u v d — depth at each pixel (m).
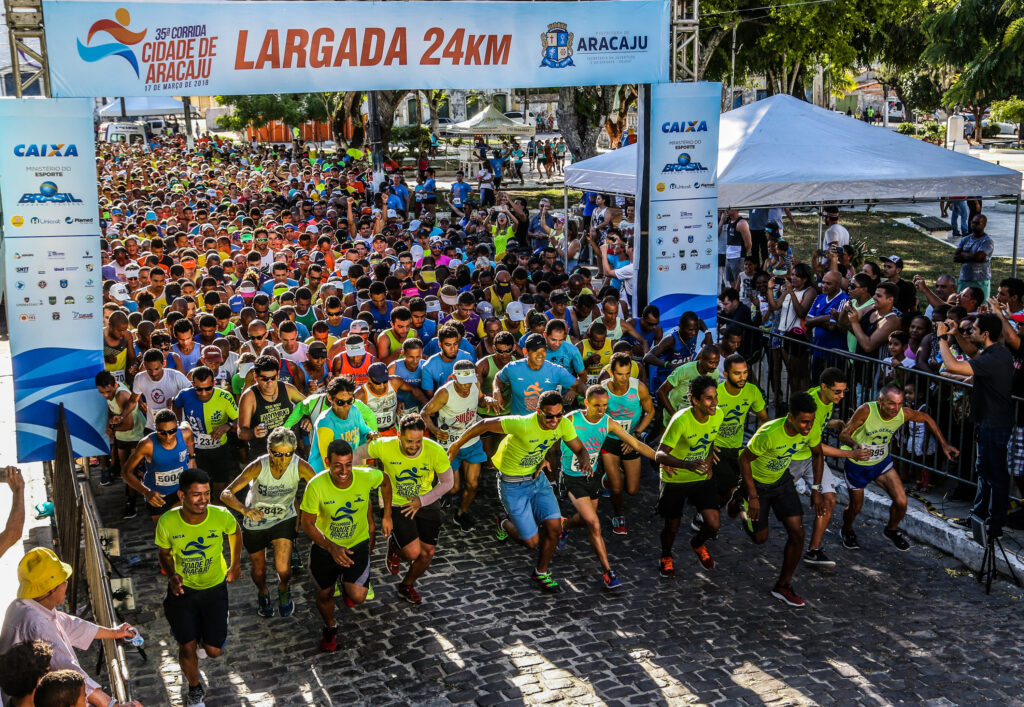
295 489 7.13
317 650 6.91
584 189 15.95
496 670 6.60
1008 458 8.20
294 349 9.46
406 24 9.75
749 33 27.70
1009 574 7.76
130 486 8.85
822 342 10.77
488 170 29.52
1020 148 49.47
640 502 9.66
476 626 7.23
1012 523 8.31
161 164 37.84
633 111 41.06
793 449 7.39
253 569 7.26
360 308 11.35
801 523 7.40
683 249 11.35
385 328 11.24
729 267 15.88
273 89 9.48
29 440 9.21
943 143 46.94
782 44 26.03
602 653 6.80
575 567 8.23
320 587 6.78
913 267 19.59
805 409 7.13
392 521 7.30
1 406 12.76
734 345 9.02
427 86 9.98
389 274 13.06
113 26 8.83
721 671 6.54
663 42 10.78
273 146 49.16
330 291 12.03
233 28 9.23
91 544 6.82
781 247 15.05
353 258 15.20
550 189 36.81
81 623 5.54
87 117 8.89
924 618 7.22
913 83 51.75
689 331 10.11
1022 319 9.08
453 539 8.84
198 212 20.80
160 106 45.06
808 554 8.12
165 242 17.45
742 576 8.01
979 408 7.68
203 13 9.11
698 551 8.05
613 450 8.59
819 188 11.80
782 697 6.21
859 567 8.12
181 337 9.70
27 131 8.73
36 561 5.34
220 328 10.77
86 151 8.93
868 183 11.84
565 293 10.50
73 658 5.31
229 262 14.88
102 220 21.02
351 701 6.26
